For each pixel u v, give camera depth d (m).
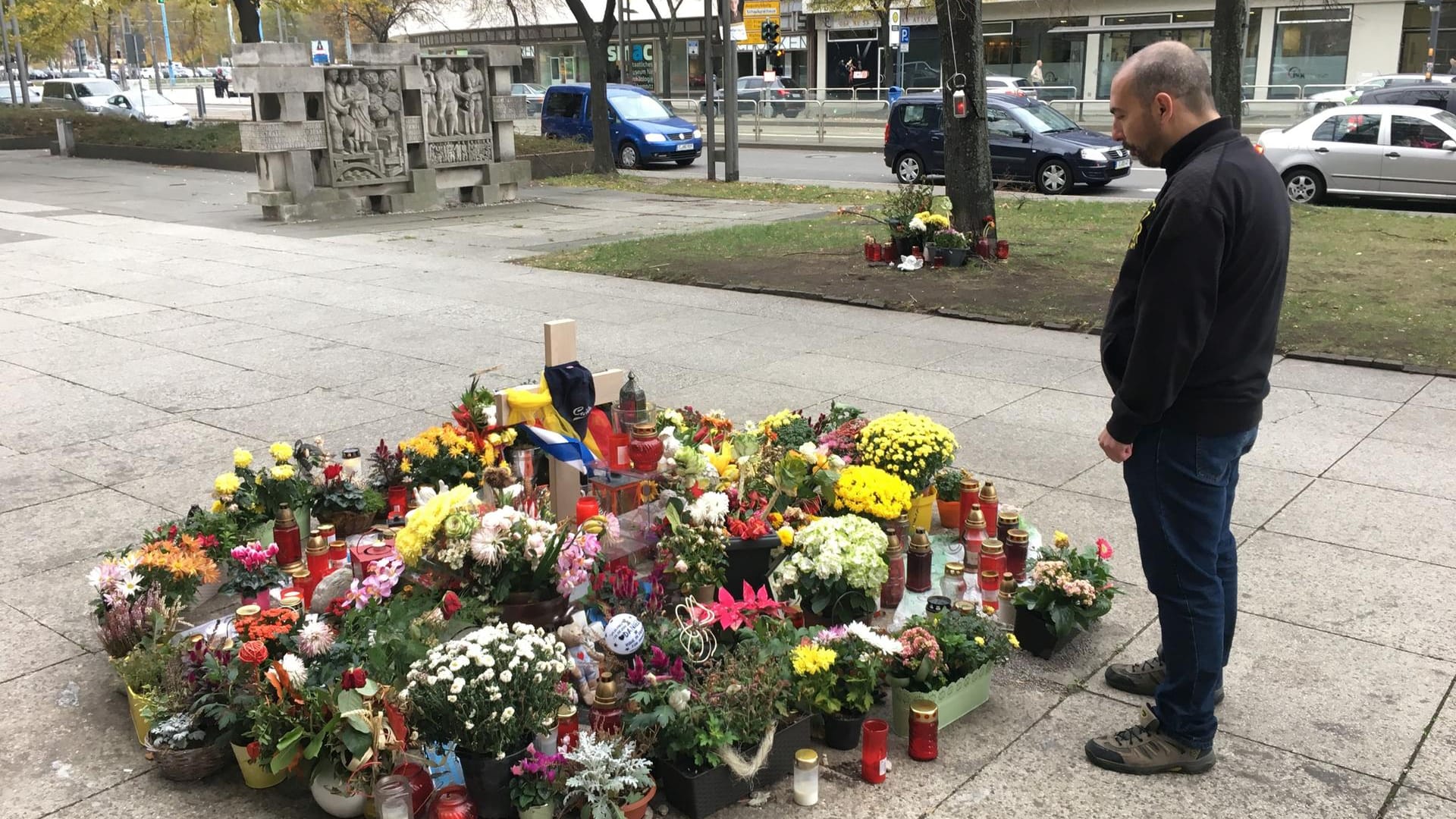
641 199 19.91
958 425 6.73
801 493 4.69
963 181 12.13
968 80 11.83
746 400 7.24
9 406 7.08
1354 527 5.20
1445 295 10.40
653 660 3.49
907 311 10.04
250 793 3.31
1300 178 18.11
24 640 4.15
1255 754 3.51
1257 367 3.20
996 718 3.73
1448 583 4.62
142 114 37.44
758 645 3.55
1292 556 4.91
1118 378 3.34
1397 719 3.68
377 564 4.04
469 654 3.10
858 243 13.71
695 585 4.02
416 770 3.14
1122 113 3.24
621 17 40.25
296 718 3.21
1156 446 3.25
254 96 16.61
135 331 9.16
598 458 4.66
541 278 11.73
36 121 30.62
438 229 15.80
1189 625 3.29
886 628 4.16
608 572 4.01
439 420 6.78
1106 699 3.85
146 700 3.43
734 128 22.11
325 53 32.81
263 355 8.40
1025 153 20.22
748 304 10.39
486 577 3.74
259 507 4.74
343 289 11.10
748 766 3.21
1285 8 34.59
